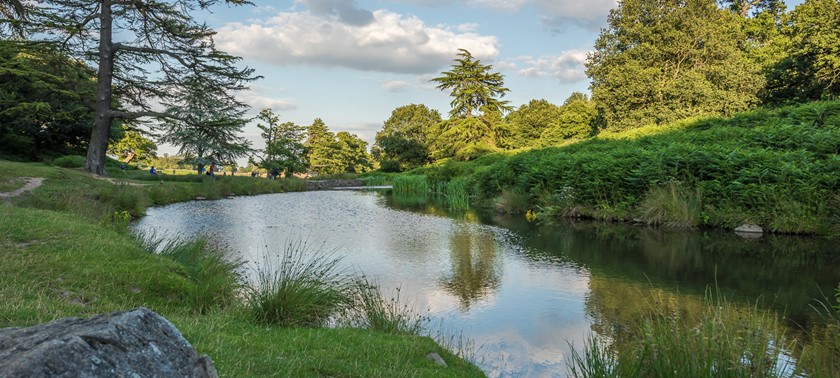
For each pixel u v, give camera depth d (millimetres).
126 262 6934
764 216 13570
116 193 17812
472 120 59062
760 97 35094
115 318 1787
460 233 14914
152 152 64625
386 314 6461
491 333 6363
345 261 10820
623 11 40438
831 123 17391
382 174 57438
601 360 4789
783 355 5090
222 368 3393
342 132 76688
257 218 18172
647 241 12969
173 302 6191
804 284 8406
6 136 33844
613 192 17625
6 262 6020
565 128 55406
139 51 27250
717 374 3943
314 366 3902
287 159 52250
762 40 45812
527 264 10469
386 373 4043
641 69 37875
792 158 13953
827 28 30953
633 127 36812
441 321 6848
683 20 37625
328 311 6352
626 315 6965
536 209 20609
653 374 4207
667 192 15734
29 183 17281
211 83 28844
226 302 6566
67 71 29828
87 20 25875
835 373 4469
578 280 9031
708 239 12891
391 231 15359
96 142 26359
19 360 1410
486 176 25031
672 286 8477
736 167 14688
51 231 8008
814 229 12781
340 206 23938
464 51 61188
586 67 44250
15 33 25000
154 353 1751
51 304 4734
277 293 6137
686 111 33938
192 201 24672
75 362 1491
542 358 5559
